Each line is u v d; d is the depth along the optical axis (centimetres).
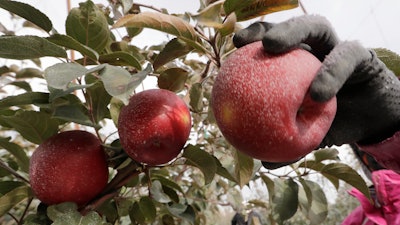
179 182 154
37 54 65
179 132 70
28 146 182
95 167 72
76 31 76
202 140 141
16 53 64
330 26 55
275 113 49
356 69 57
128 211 97
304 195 112
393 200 112
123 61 75
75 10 74
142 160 71
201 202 161
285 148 51
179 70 80
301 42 53
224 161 104
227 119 52
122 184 77
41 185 69
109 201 93
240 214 156
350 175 94
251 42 59
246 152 54
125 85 57
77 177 70
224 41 78
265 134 50
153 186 95
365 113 66
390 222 110
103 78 58
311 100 50
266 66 50
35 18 72
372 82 61
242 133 51
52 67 57
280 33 49
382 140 71
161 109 69
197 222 126
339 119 69
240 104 50
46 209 74
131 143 68
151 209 92
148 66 63
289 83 49
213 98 55
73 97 80
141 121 67
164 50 76
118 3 104
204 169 77
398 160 71
